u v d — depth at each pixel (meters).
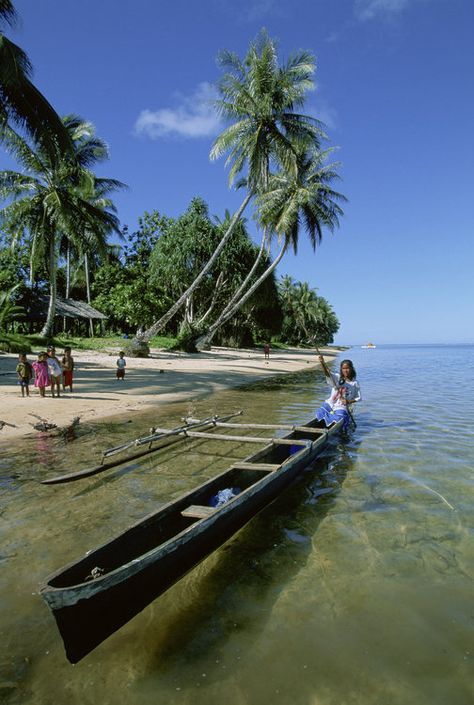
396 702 2.30
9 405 11.19
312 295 80.25
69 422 9.63
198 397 14.52
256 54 24.34
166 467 6.51
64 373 13.80
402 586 3.36
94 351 29.00
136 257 45.78
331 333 111.00
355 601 3.17
